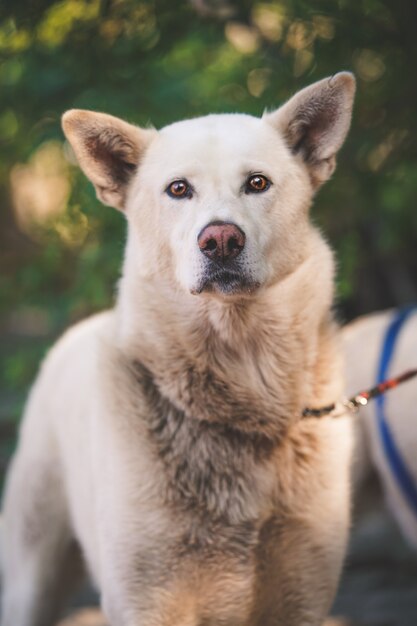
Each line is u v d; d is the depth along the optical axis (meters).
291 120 3.86
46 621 4.60
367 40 5.60
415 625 5.78
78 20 5.58
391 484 5.20
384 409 5.09
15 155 6.67
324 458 3.75
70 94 5.85
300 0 5.41
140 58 5.75
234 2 5.49
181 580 3.66
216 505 3.64
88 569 4.55
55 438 4.46
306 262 3.78
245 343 3.68
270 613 3.82
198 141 3.71
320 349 3.83
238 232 3.46
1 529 4.93
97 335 4.11
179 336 3.70
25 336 9.59
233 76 6.45
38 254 7.25
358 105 6.21
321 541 3.74
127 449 3.66
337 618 5.94
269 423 3.69
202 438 3.68
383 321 5.45
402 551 6.66
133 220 3.87
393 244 6.84
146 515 3.62
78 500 4.12
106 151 3.94
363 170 6.32
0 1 5.21
